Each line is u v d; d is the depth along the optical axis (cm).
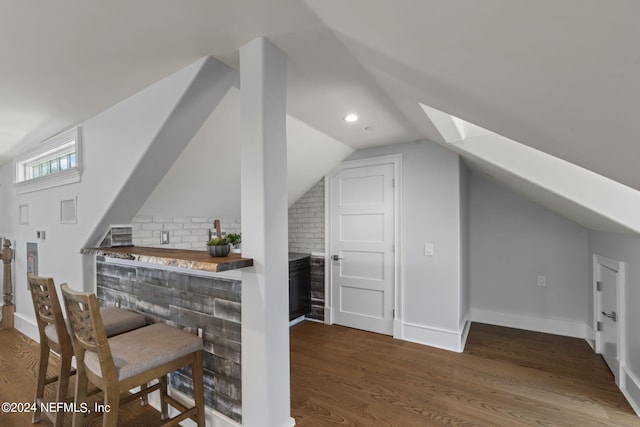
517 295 356
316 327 363
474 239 379
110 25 131
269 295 152
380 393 222
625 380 218
